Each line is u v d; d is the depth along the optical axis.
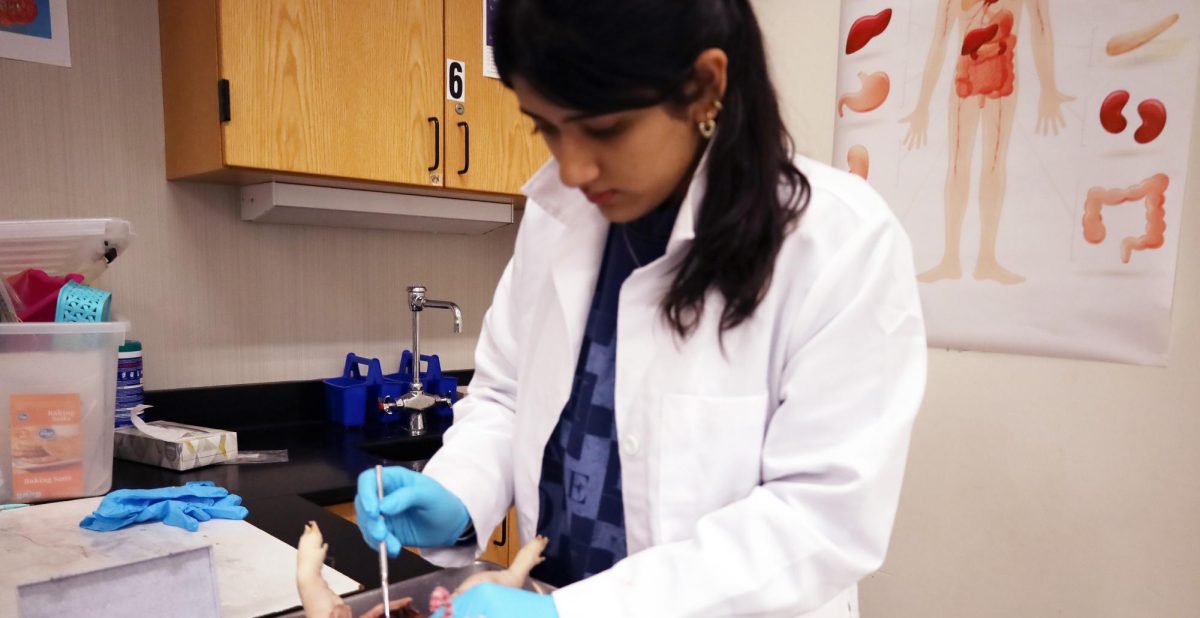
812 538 0.56
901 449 0.57
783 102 0.66
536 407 0.78
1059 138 1.29
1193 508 1.17
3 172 1.41
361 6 1.49
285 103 1.41
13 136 1.42
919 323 0.60
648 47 0.49
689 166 0.62
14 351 1.10
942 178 1.45
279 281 1.78
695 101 0.55
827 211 0.62
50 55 1.44
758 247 0.59
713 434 0.64
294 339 1.82
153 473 1.34
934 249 1.47
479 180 1.72
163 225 1.61
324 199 1.62
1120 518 1.25
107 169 1.53
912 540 1.54
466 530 0.85
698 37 0.51
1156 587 1.22
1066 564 1.32
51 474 1.14
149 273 1.59
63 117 1.47
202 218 1.66
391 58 1.55
